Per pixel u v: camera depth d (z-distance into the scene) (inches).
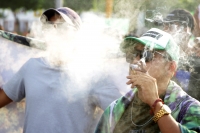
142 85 75.1
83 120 97.7
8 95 108.0
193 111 73.7
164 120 72.3
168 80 79.5
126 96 83.8
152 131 79.3
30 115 99.9
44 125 97.4
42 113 98.3
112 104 86.0
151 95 74.5
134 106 81.7
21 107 116.4
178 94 77.2
